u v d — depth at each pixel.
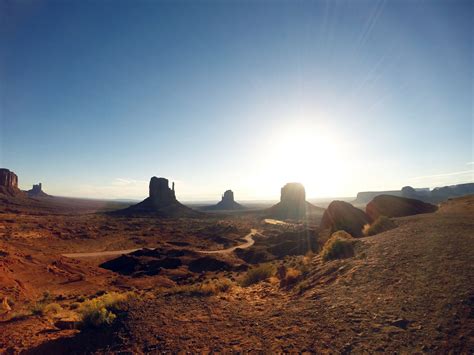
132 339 7.12
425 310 6.07
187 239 107.56
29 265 40.66
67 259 54.00
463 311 5.58
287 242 65.56
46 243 77.12
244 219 199.38
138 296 12.80
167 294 12.40
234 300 10.60
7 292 25.44
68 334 8.29
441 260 8.79
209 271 51.50
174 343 6.67
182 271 53.88
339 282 9.62
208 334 7.07
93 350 6.89
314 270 12.64
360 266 10.45
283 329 6.77
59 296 26.88
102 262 65.44
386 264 9.84
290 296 10.06
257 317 8.06
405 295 7.07
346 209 34.72
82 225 120.44
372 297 7.54
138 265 60.25
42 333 8.84
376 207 33.97
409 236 12.98
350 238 17.22
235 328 7.34
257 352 5.79
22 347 7.71
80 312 10.95
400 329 5.58
